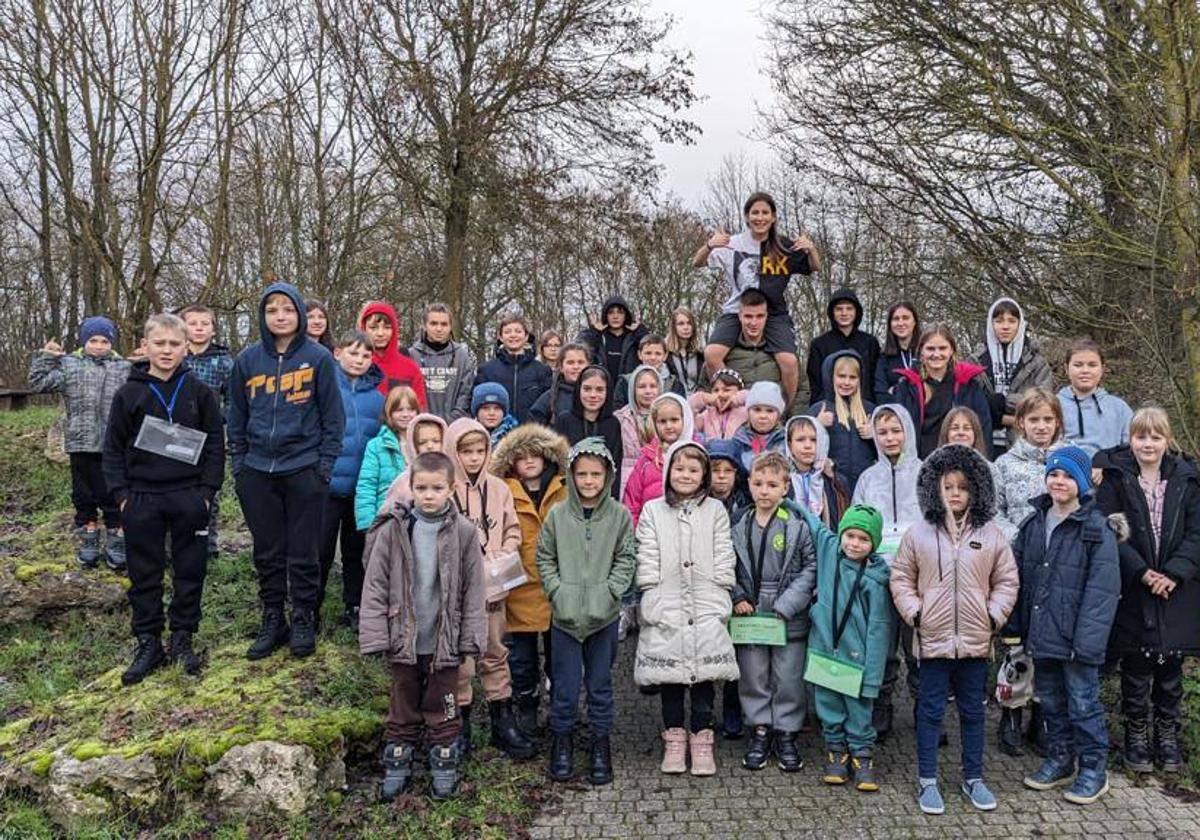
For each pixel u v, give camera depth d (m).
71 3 10.22
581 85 13.72
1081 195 8.05
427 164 13.75
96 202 11.02
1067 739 4.18
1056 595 4.10
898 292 10.21
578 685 4.27
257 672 4.55
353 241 15.90
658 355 6.45
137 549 4.57
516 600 4.56
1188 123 6.90
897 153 8.88
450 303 14.09
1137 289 7.57
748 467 5.18
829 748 4.23
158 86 9.94
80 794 3.77
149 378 4.64
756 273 6.61
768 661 4.42
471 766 4.28
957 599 4.00
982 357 6.01
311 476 4.71
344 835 3.73
